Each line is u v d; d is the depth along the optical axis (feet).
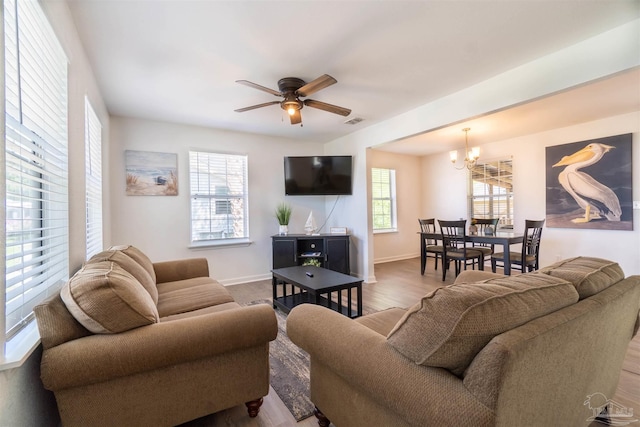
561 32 6.92
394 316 5.87
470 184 19.35
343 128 14.87
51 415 4.37
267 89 8.39
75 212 5.93
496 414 2.47
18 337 3.76
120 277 4.66
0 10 3.16
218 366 4.80
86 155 7.55
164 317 6.11
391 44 7.34
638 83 9.64
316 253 15.57
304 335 4.53
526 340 2.62
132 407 4.21
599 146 13.70
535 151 15.99
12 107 3.72
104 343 3.88
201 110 11.75
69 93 5.67
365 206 15.25
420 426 2.86
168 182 13.29
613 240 13.47
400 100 11.03
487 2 5.89
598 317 3.57
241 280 15.14
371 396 3.50
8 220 3.83
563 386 3.31
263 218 15.92
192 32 6.74
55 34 4.96
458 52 7.75
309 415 5.39
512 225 17.03
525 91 8.41
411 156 22.27
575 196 14.52
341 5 5.93
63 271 5.40
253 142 15.65
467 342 2.81
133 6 5.83
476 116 9.77
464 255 14.47
